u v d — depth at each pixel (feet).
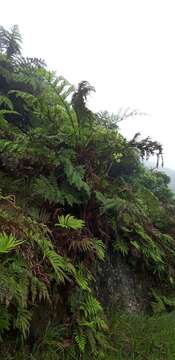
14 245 10.18
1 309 10.50
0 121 17.12
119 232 18.03
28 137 16.51
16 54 24.18
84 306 13.47
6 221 11.16
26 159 15.94
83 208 16.25
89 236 15.43
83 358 12.65
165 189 29.19
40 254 12.49
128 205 16.37
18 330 11.43
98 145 17.17
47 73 17.29
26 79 19.26
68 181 16.12
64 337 12.70
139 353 14.34
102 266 16.58
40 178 15.37
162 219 22.72
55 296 12.85
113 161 18.81
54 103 17.43
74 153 16.06
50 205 15.43
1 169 16.34
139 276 18.90
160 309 18.10
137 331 15.31
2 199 12.89
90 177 16.53
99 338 13.37
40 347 11.82
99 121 20.40
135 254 18.02
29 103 17.44
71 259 14.15
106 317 15.11
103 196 16.11
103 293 16.02
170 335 16.17
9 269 10.50
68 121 16.85
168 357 14.76
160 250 20.12
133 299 17.53
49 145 16.10
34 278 10.91
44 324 12.39
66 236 14.17
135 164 21.09
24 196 15.19
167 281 20.36
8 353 10.91
